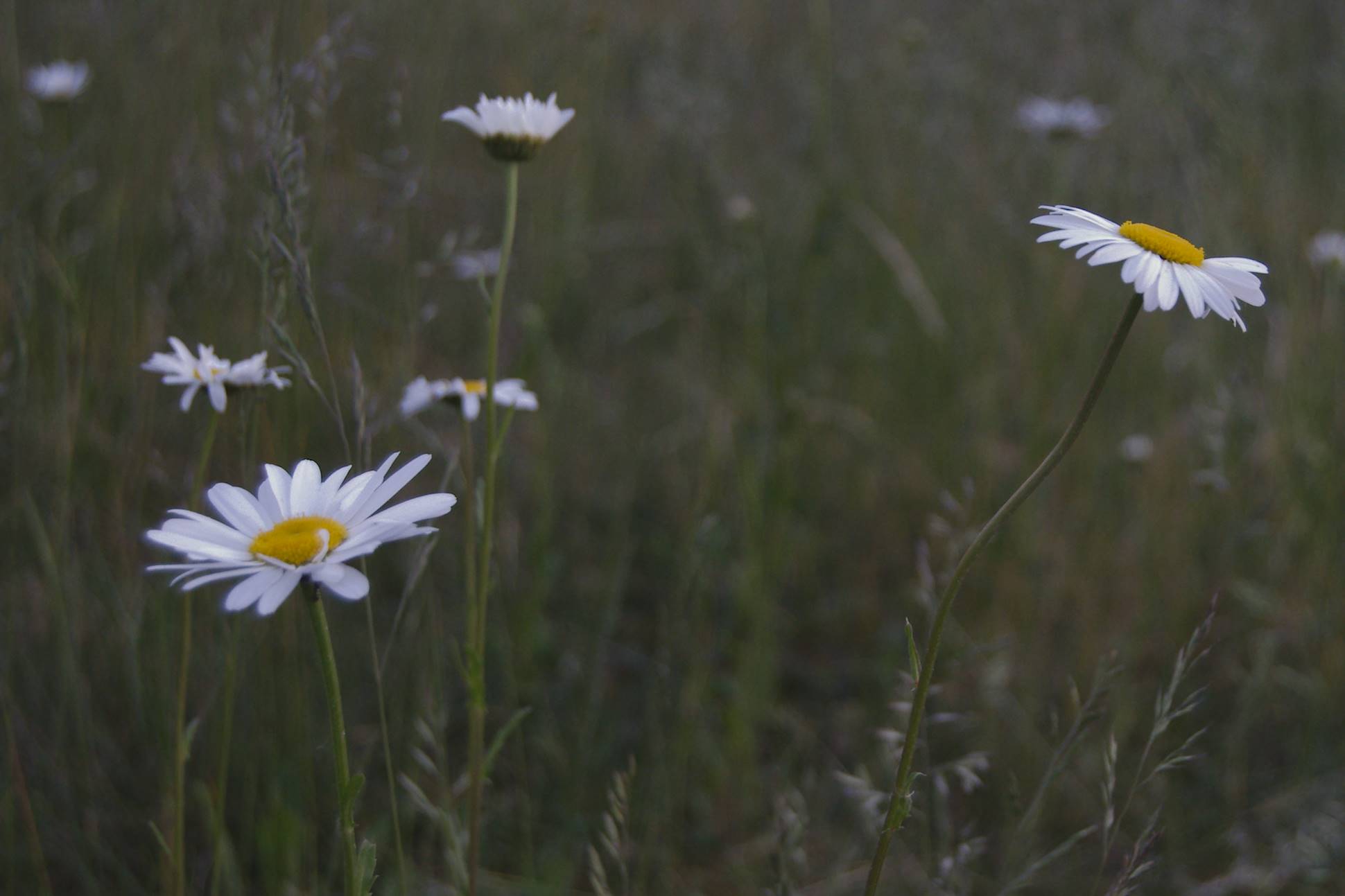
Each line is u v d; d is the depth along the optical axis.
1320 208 0.97
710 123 1.17
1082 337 1.04
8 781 0.59
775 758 0.77
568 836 0.66
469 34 1.06
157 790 0.66
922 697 0.46
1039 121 1.01
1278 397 0.86
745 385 0.96
